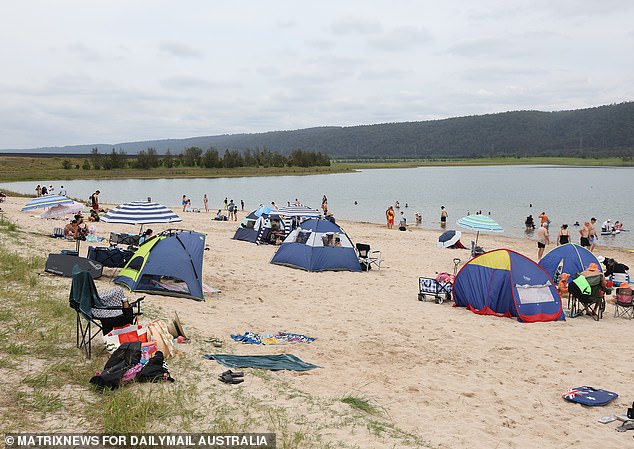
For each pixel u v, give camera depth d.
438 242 27.41
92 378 7.05
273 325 12.20
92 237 21.50
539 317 13.77
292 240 20.48
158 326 8.97
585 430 7.62
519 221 43.09
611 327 13.32
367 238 30.36
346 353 10.50
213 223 34.62
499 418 7.89
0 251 15.19
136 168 131.75
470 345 11.38
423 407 8.08
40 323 9.27
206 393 7.34
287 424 6.52
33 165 121.62
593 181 110.31
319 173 150.62
